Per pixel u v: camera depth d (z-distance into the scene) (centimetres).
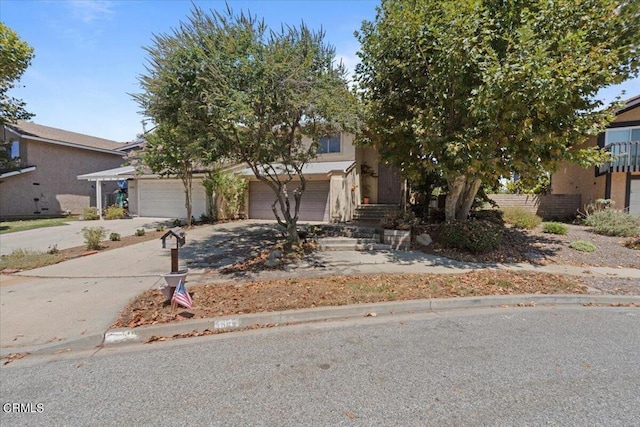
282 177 1409
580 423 245
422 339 399
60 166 2162
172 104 687
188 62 626
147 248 984
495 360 344
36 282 661
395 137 920
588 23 709
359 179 1420
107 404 276
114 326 436
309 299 527
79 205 2269
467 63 693
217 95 614
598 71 656
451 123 806
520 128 700
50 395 293
